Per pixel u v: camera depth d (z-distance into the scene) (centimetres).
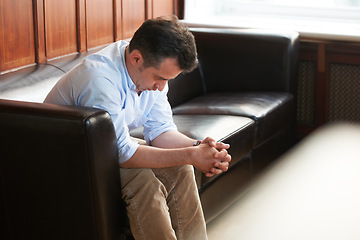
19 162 194
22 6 267
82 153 184
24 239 206
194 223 215
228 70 349
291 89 345
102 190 190
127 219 207
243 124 281
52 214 197
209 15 434
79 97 196
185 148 204
